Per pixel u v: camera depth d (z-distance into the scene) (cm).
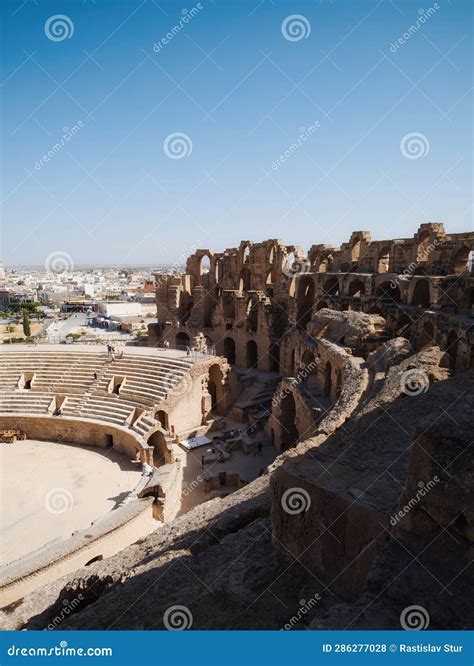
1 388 4497
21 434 4028
